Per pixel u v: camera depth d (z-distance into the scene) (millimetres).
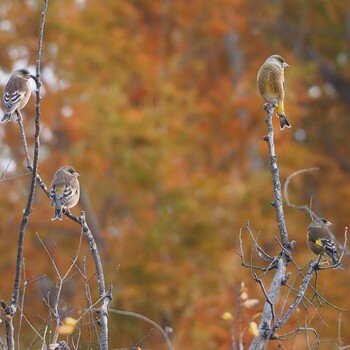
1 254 23328
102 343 8836
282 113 12562
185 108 26594
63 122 24703
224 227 24062
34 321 19516
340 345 10875
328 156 32812
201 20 30031
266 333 8844
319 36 33469
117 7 27781
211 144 27406
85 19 27156
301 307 16578
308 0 33125
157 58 28594
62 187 11703
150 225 23578
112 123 24375
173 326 21766
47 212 23656
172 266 22922
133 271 22578
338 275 21188
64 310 11008
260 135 27422
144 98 27062
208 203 24344
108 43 26797
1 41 26156
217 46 31000
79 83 25750
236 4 29922
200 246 23562
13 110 12359
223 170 27422
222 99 28031
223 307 20484
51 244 23688
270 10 31516
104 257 23250
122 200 24703
